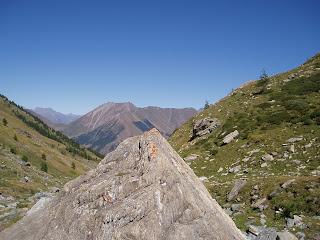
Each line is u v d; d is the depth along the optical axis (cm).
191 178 1337
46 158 17150
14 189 6062
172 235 1069
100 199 1184
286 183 2897
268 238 2098
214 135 6025
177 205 1137
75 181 1368
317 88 6328
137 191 1163
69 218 1187
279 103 6172
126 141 1466
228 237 1156
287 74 7912
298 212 2509
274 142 4659
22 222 1347
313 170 3559
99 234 1083
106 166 1376
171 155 1362
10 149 13162
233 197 3119
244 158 4553
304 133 4612
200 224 1120
